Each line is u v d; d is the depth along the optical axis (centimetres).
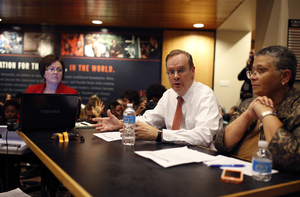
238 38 561
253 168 87
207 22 499
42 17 497
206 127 154
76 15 479
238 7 402
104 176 85
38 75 559
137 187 76
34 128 178
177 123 180
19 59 555
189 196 70
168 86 559
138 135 146
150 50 560
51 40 555
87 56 558
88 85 561
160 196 70
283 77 117
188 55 174
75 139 151
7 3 418
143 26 548
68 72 558
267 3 287
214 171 94
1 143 201
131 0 391
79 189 74
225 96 563
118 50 560
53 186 184
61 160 104
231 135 130
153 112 202
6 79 555
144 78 562
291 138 98
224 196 71
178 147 133
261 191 77
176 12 443
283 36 250
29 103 175
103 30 557
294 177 91
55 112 183
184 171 93
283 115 113
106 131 177
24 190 238
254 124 131
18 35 552
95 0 396
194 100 176
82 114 365
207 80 559
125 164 100
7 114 324
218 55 559
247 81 504
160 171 93
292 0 249
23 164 344
